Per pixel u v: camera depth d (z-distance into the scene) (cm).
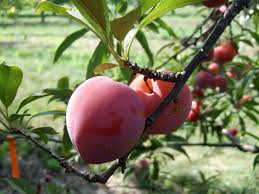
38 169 121
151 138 69
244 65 71
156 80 25
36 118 160
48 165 122
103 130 23
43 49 291
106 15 24
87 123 23
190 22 393
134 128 23
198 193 81
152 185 92
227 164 131
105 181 25
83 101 24
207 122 73
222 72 73
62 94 45
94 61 44
